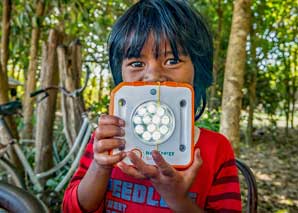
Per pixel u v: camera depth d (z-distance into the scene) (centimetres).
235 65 374
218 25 766
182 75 86
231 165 102
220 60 832
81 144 276
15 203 77
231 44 378
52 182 277
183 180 72
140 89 73
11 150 281
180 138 73
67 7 514
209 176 97
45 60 295
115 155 70
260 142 849
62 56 291
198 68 93
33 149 339
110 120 71
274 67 891
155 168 70
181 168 73
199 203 96
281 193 484
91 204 86
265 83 912
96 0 580
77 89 295
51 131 297
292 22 824
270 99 917
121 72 93
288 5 802
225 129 376
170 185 72
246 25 373
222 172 100
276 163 660
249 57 825
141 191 96
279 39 839
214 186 98
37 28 521
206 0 693
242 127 952
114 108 73
